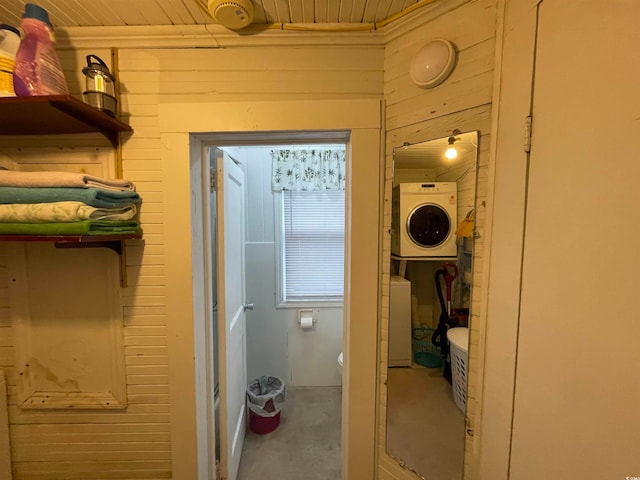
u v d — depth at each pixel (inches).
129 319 41.8
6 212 30.5
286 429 73.5
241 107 39.2
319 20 37.5
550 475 24.8
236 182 61.5
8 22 37.3
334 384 90.3
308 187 85.0
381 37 38.7
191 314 41.3
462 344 34.7
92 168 40.1
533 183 26.2
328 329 89.2
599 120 21.3
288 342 88.4
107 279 41.4
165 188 39.9
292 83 39.7
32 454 43.4
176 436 42.4
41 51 32.1
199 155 43.4
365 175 39.3
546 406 25.1
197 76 39.6
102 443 43.4
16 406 42.7
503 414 29.4
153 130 40.1
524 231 27.1
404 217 38.4
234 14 33.5
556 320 24.3
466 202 33.5
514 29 27.8
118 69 39.4
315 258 89.4
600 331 21.4
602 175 21.1
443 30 33.9
